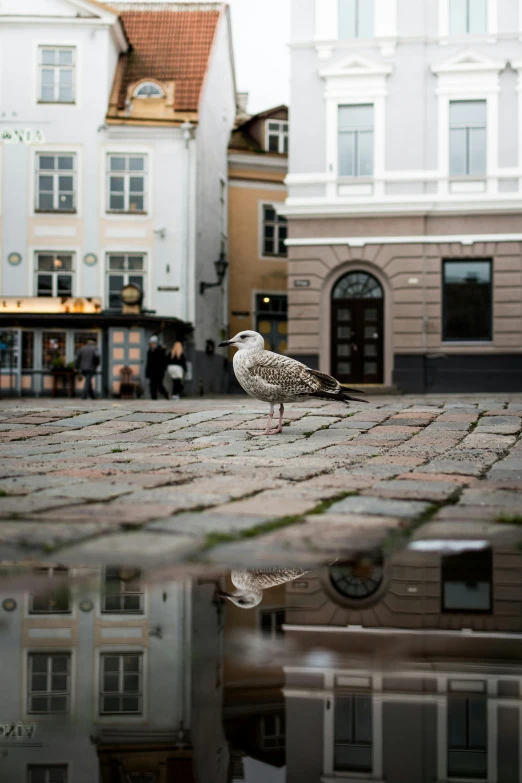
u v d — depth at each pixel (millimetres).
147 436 9273
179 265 28484
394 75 24094
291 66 24547
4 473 6133
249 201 34094
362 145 24375
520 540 3941
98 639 2457
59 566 3367
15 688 2080
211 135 31078
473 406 12773
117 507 4566
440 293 23938
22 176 28312
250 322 34062
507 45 23766
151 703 1987
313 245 24391
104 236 28438
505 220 23734
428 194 23953
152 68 29922
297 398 8820
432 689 2080
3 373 26781
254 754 1734
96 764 1711
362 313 24391
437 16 23984
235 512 4453
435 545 3832
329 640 2467
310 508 4594
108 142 28391
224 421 10734
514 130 23766
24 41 28297
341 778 1658
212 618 2701
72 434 9547
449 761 1714
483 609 2832
